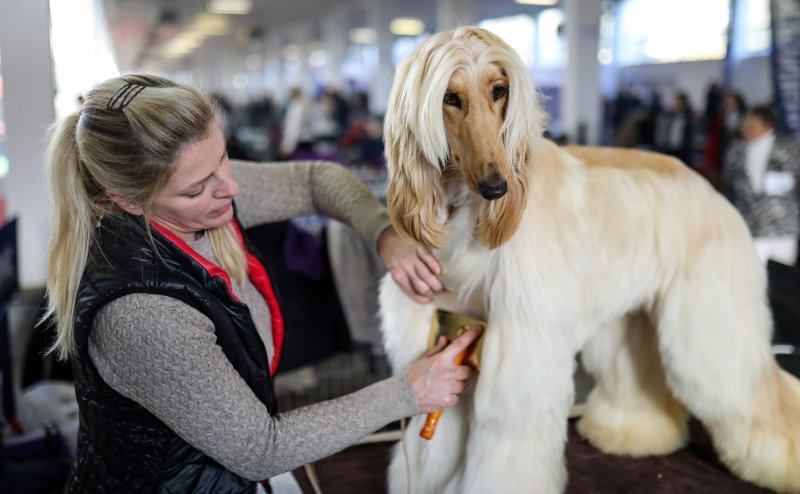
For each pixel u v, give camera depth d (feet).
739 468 5.60
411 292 4.53
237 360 3.56
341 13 58.03
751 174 14.89
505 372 4.27
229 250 4.00
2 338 7.64
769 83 29.76
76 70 17.88
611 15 46.14
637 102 33.76
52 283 3.44
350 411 3.66
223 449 3.34
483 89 3.65
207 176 3.39
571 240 4.50
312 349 9.20
